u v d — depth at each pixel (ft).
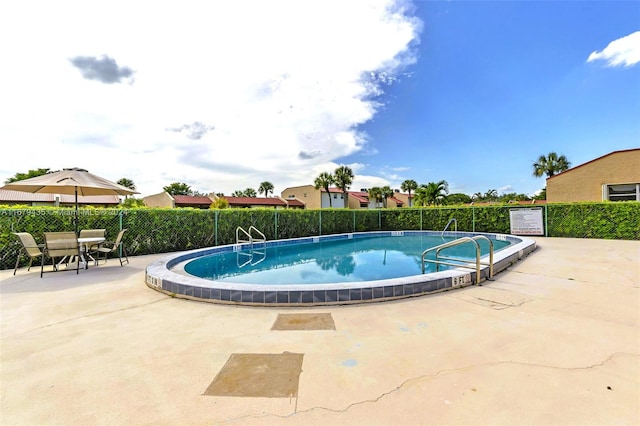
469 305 13.01
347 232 59.82
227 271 25.57
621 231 39.58
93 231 25.66
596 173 55.67
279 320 11.68
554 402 6.27
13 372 7.77
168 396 6.72
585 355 8.31
